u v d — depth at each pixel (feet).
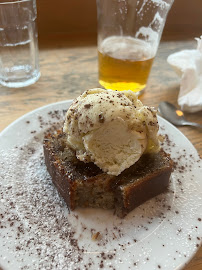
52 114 0.61
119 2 0.66
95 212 0.46
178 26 1.05
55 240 0.41
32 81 0.75
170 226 0.43
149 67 0.69
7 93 0.71
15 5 0.69
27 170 0.51
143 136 0.44
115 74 0.68
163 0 0.63
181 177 0.50
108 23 0.70
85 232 0.42
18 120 0.58
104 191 0.46
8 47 0.74
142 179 0.45
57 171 0.46
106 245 0.40
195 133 0.63
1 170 0.49
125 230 0.43
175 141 0.57
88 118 0.43
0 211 0.43
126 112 0.43
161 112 0.67
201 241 0.41
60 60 0.85
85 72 0.81
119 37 0.72
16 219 0.42
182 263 0.38
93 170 0.46
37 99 0.70
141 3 0.65
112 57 0.66
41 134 0.57
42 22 0.92
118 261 0.38
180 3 0.99
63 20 0.94
